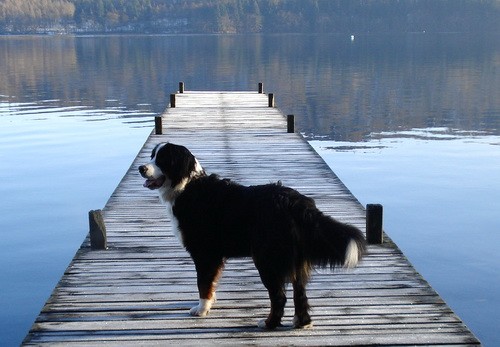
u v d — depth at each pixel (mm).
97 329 5844
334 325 5852
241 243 5797
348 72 34438
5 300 7820
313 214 5578
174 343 5703
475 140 16359
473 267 8555
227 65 39625
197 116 13836
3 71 35438
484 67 36469
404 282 6395
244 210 5738
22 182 11773
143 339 5742
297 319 5793
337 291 6266
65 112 20859
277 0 107000
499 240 9281
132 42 75375
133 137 16438
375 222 7000
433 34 90375
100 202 10625
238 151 10312
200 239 5855
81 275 6543
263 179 9000
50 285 8094
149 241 7164
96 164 13320
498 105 22344
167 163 5863
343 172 12891
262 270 5684
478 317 7547
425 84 28672
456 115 20438
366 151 15078
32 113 20578
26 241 9195
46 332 5812
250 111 14633
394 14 100625
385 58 44438
